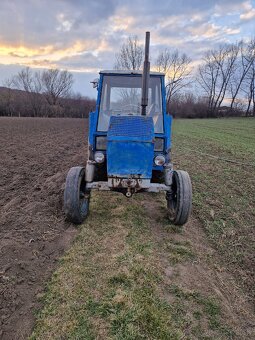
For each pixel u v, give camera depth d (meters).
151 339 3.01
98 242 4.80
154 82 5.94
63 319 3.21
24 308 3.39
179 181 5.34
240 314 3.52
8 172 9.41
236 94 68.56
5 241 4.71
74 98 73.31
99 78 6.00
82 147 16.14
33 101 61.88
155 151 5.76
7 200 6.87
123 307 3.38
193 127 35.03
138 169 5.04
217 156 14.18
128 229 5.32
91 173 5.40
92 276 3.91
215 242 5.16
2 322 3.19
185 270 4.23
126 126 5.06
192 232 5.51
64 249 4.59
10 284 3.72
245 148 17.00
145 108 5.40
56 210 6.07
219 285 4.00
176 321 3.28
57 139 19.09
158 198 7.25
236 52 67.19
